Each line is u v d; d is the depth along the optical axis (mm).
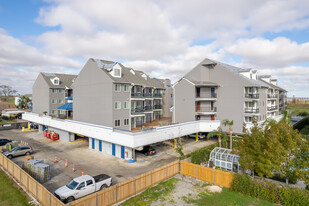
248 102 39625
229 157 25516
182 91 42812
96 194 15305
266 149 18859
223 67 41031
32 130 54125
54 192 18859
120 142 29031
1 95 138000
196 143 39125
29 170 23812
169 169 22422
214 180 20766
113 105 35156
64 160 29391
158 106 50906
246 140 20516
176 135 34062
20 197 17938
